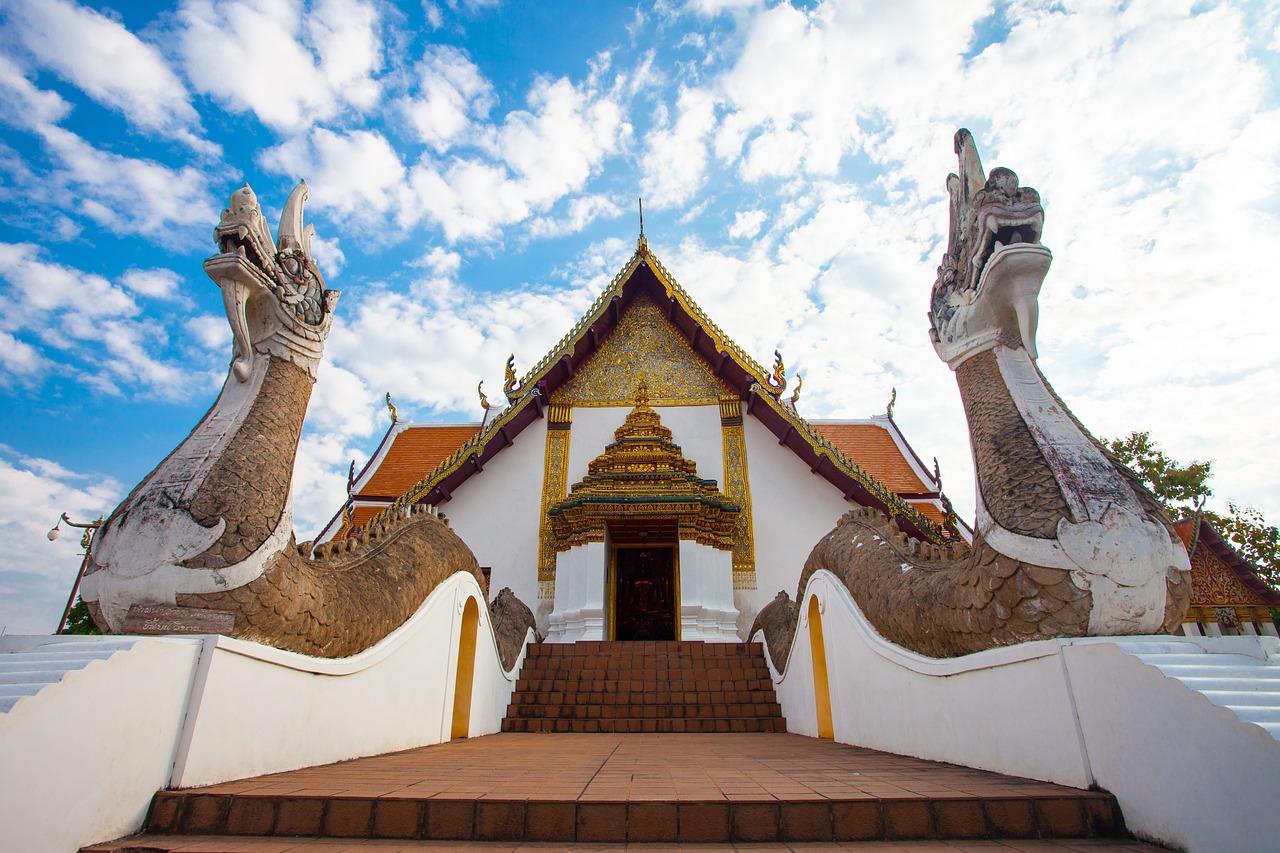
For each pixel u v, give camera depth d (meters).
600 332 15.95
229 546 3.70
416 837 2.94
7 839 2.44
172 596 3.56
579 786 3.47
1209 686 2.73
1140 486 3.77
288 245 4.65
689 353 16.05
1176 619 3.49
